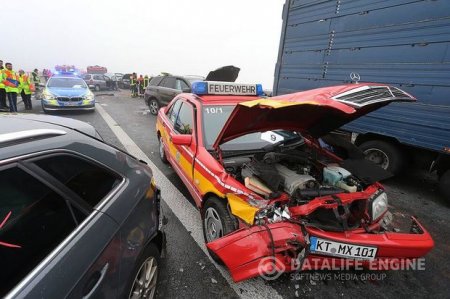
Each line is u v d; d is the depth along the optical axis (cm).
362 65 471
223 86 377
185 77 975
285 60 645
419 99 399
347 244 204
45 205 127
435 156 416
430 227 345
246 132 271
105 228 144
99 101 1551
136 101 1655
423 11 378
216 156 288
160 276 239
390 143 459
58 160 140
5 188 115
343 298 225
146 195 195
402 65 414
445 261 280
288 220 207
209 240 275
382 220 243
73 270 119
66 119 341
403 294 233
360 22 464
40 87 1595
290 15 613
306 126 300
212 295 222
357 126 498
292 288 232
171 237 296
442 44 363
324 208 224
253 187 232
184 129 370
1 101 944
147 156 567
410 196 436
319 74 556
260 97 400
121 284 151
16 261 109
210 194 274
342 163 280
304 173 264
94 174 160
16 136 128
